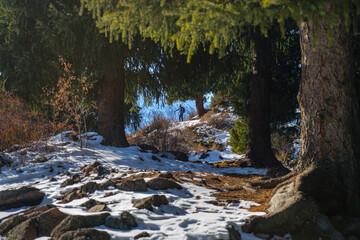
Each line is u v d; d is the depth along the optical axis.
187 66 11.49
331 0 3.18
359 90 9.47
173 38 4.24
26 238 3.61
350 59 4.92
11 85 9.66
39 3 9.04
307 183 4.51
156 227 3.74
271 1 3.07
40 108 11.17
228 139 19.33
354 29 3.77
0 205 4.85
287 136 13.68
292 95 12.08
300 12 3.22
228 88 13.46
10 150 8.38
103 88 10.73
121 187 5.16
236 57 11.63
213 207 4.62
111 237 3.43
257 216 3.92
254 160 10.60
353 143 4.86
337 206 4.55
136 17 4.40
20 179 6.80
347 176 4.75
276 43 11.80
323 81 4.88
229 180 7.43
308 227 3.86
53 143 9.21
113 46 9.48
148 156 9.48
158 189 5.24
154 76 11.95
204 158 14.66
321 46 4.84
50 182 6.28
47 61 9.81
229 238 3.44
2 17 9.47
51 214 3.94
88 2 4.82
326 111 4.85
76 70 10.31
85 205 4.45
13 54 9.03
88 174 6.73
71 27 8.77
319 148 4.91
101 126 10.69
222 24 3.51
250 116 10.96
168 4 4.04
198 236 3.44
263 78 10.80
